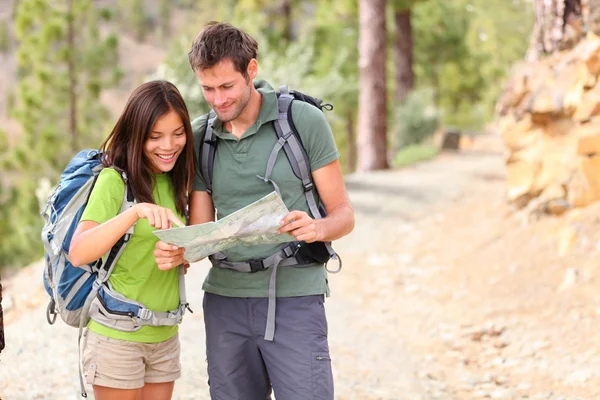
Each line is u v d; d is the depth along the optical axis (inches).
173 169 123.0
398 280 318.0
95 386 120.4
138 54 3644.2
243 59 114.3
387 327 267.6
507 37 1120.8
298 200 123.0
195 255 114.2
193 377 207.0
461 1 1142.3
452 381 217.8
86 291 118.6
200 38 114.5
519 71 346.6
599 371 211.2
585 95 300.7
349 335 258.8
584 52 306.3
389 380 217.5
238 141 121.7
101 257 118.6
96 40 1114.1
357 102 907.4
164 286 121.3
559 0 320.5
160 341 122.9
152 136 116.3
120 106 2116.1
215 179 124.0
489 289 289.4
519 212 342.0
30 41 1084.5
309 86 635.5
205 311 130.6
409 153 719.7
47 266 119.5
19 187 1092.5
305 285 124.8
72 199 116.2
